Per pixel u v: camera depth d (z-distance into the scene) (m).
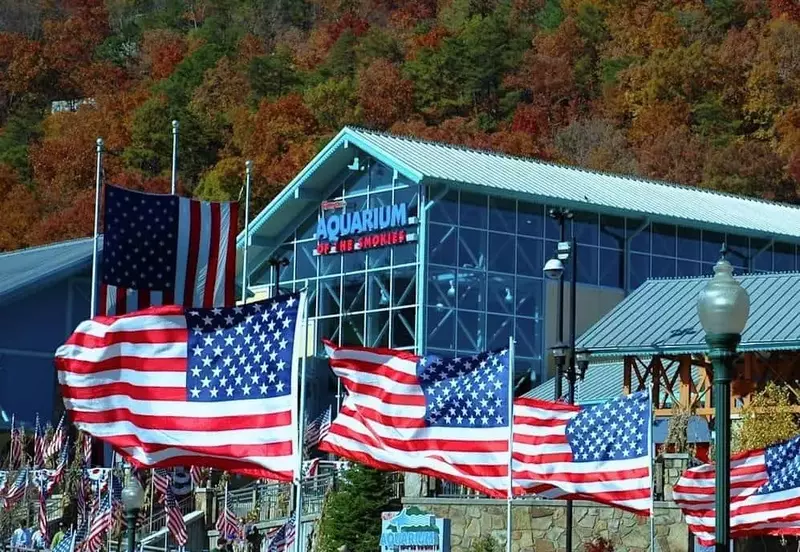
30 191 168.00
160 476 49.81
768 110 157.50
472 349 84.62
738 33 168.00
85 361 32.22
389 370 37.28
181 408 31.86
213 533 60.78
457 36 185.38
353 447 37.28
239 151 164.50
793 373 62.47
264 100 170.25
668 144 151.12
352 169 88.44
